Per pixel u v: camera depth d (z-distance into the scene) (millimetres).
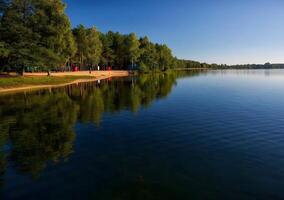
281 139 18766
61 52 78938
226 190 11281
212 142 18125
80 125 23469
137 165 14102
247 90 54125
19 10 67250
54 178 12633
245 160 14766
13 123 24281
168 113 28844
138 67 148375
